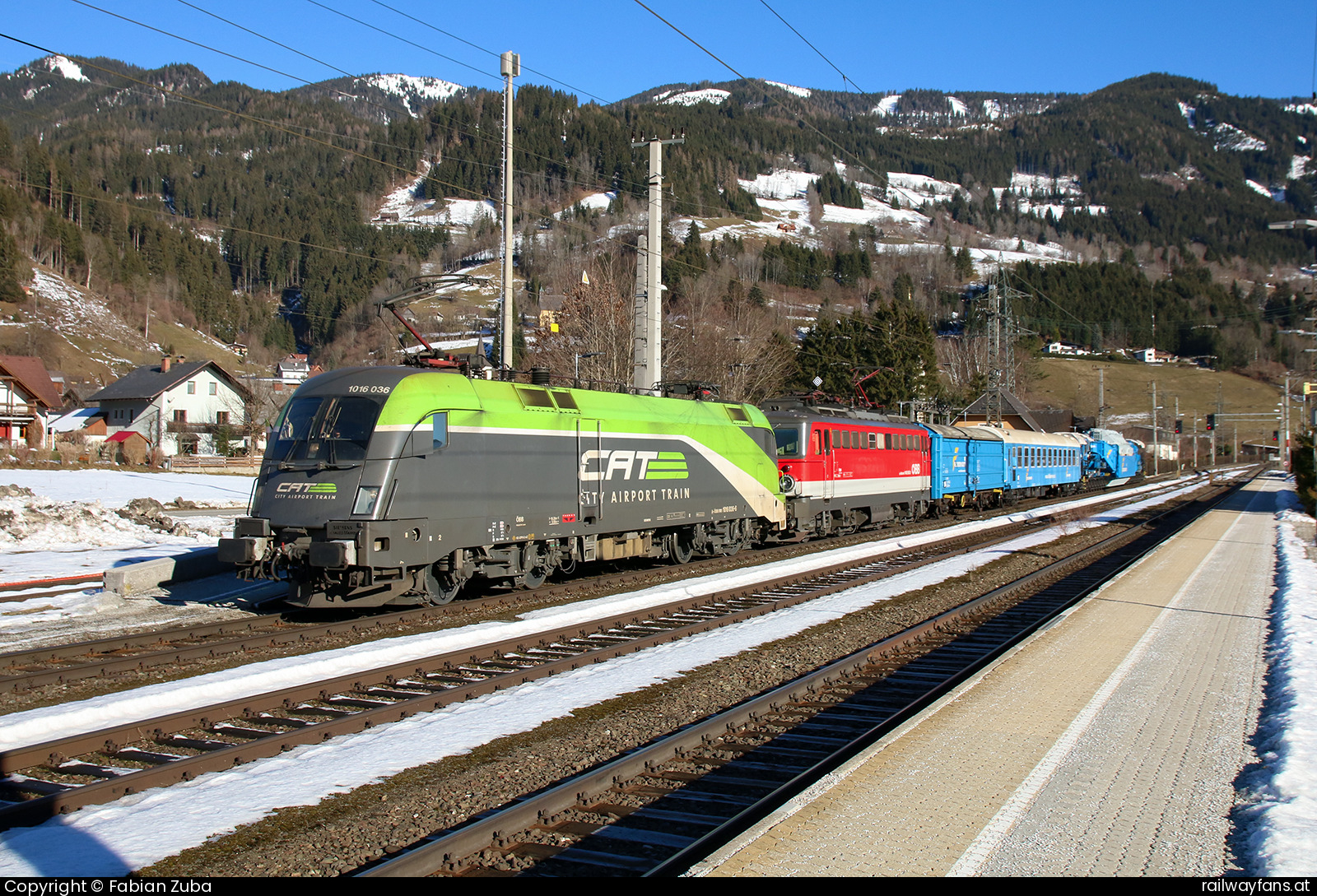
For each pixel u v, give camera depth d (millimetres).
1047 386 107000
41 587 15891
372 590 12828
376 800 6211
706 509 19234
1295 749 6680
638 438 17219
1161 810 5762
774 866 4871
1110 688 8867
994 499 41281
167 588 15805
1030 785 6176
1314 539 25812
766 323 61250
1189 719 7828
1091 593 14953
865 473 26797
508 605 14102
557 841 5516
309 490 12289
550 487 14961
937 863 4918
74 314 112188
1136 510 39562
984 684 9062
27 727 7574
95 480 38500
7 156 138000
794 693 8922
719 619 12938
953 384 85000
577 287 44031
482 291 106938
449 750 7254
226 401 70938
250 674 9328
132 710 8250
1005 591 16141
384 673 9453
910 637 11891
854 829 5410
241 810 5945
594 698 8852
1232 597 14898
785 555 21594
